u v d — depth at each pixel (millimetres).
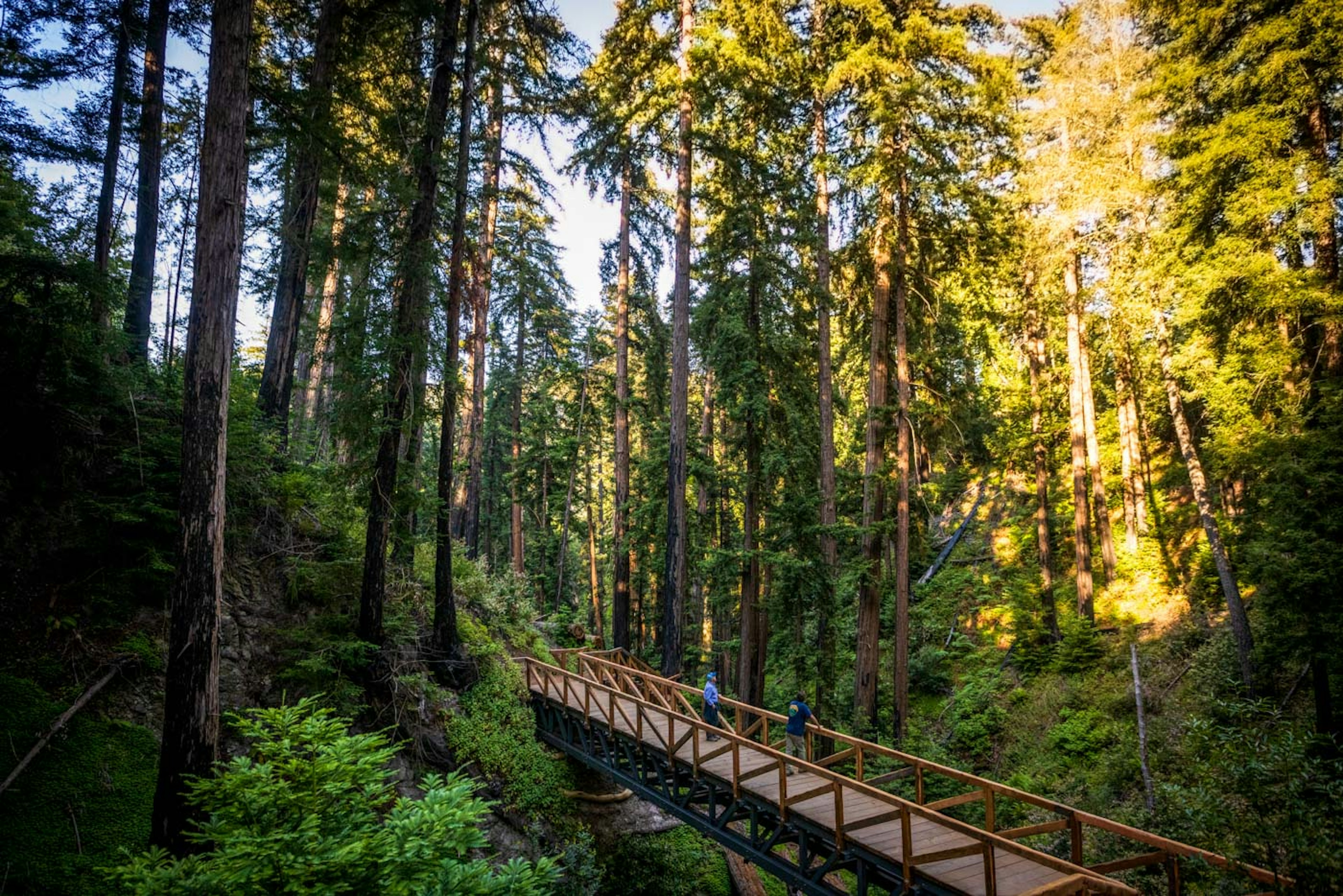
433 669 13273
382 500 11578
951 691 19484
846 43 14953
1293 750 6086
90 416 9977
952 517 28438
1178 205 14234
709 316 18031
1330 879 5238
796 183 16469
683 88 15648
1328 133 12461
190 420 7277
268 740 5219
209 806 4938
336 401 11719
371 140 13117
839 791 7969
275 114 9117
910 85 13477
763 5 15047
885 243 15430
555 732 14008
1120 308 16375
